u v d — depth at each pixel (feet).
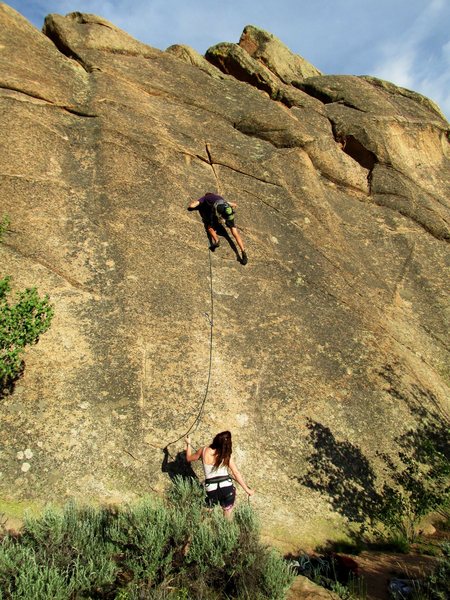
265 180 36.63
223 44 49.96
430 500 25.02
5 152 29.50
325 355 28.91
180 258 29.53
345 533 22.79
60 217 28.60
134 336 25.62
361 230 38.88
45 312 22.07
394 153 45.14
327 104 49.16
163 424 23.31
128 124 34.27
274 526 21.89
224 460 19.56
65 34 39.93
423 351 32.89
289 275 31.91
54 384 23.11
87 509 18.04
